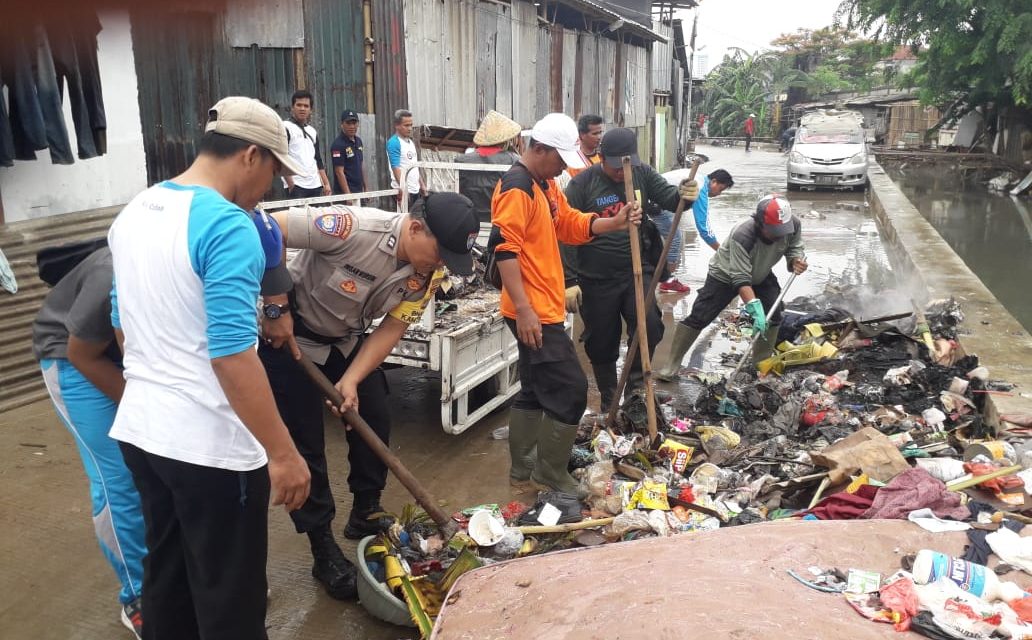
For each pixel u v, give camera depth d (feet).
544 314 11.87
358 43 29.60
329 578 10.04
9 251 17.06
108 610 9.78
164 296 6.61
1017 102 61.26
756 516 10.91
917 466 10.71
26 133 17.11
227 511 7.06
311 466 9.86
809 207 50.72
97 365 8.17
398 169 27.76
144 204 6.76
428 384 17.62
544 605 7.06
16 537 11.25
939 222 46.80
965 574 7.30
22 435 14.48
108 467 8.77
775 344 18.54
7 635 9.28
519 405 12.66
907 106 103.50
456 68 35.58
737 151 117.80
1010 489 10.15
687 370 18.92
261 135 6.94
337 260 9.35
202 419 6.78
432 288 9.88
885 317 19.21
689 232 38.52
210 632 7.28
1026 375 15.94
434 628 7.38
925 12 64.03
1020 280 31.91
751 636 6.07
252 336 6.55
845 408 15.21
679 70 89.56
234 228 6.46
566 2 44.70
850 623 6.47
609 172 14.55
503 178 11.69
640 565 7.52
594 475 12.32
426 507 9.88
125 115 21.39
